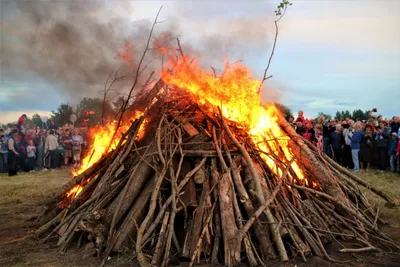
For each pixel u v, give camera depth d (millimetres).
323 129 13125
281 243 4461
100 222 4992
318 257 4492
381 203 7277
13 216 7168
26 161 14703
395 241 5195
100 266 4344
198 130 5844
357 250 4637
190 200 4801
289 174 5586
